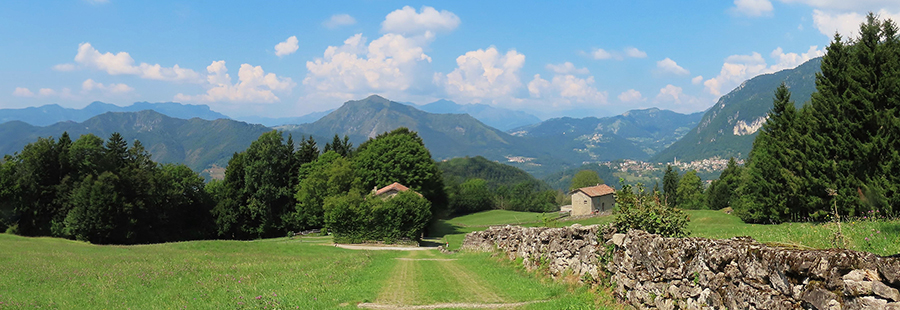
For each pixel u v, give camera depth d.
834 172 27.53
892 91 25.44
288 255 37.75
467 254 32.25
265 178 80.44
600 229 13.35
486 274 19.45
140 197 68.62
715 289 7.88
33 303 16.03
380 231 55.41
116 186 65.69
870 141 25.84
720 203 79.62
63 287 19.14
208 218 82.12
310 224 80.88
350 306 13.35
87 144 72.81
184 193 80.88
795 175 31.17
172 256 32.06
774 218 34.25
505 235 26.17
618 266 11.63
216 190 89.56
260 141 83.06
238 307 13.78
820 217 28.95
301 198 75.25
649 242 10.16
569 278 14.70
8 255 30.75
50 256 30.91
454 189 122.50
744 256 7.26
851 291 5.41
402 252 40.62
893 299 5.07
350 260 28.97
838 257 5.66
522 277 17.64
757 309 6.84
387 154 76.44
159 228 73.50
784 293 6.41
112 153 76.56
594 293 12.48
